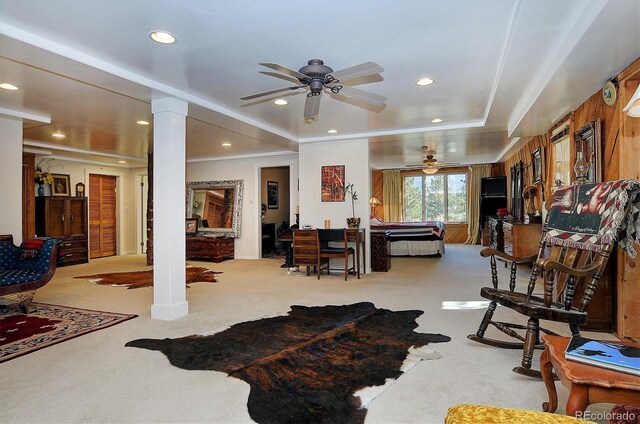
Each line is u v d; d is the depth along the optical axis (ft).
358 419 6.09
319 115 15.42
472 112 15.35
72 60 8.92
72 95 12.43
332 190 20.25
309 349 9.08
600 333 10.14
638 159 9.53
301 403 6.58
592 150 11.35
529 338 7.71
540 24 7.72
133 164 28.60
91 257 27.27
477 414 3.83
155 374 7.75
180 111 12.14
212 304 13.50
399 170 36.60
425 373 7.74
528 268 20.71
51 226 22.80
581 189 9.04
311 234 18.38
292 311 12.50
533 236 18.08
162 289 11.71
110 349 9.14
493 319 11.41
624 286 9.60
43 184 23.66
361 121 16.60
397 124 17.25
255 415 6.22
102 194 28.35
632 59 8.73
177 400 6.70
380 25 7.87
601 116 10.96
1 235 13.88
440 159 31.12
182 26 7.83
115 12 7.26
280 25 7.82
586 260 8.58
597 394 4.49
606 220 7.79
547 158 17.03
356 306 13.08
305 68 8.60
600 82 10.36
